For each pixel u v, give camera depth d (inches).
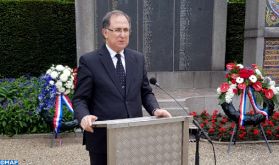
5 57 324.5
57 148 179.0
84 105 83.6
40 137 197.0
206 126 205.8
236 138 188.1
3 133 198.2
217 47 288.0
